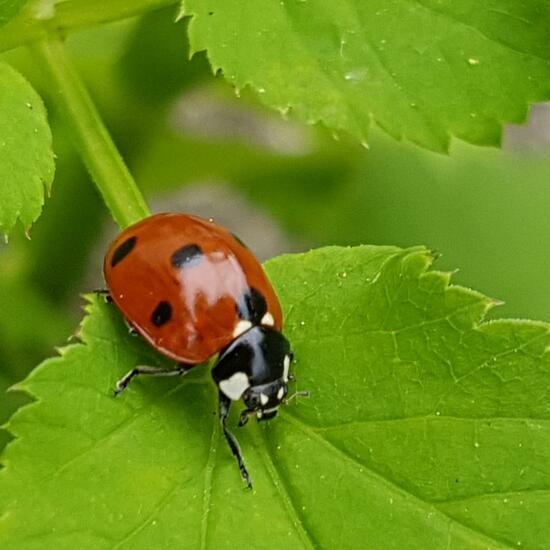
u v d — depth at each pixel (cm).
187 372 5
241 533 5
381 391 5
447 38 6
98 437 5
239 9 6
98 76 8
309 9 6
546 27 6
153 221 6
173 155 8
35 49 6
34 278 8
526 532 5
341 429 5
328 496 5
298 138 9
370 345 5
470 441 5
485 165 8
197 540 5
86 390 5
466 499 5
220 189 9
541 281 8
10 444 5
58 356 5
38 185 6
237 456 5
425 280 5
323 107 6
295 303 6
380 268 6
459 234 8
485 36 6
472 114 6
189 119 9
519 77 6
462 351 5
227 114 9
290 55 6
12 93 6
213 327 5
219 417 5
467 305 5
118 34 8
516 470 5
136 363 5
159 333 5
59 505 5
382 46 6
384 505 5
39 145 6
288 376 5
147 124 8
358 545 5
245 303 5
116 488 5
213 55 6
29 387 5
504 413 5
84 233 8
